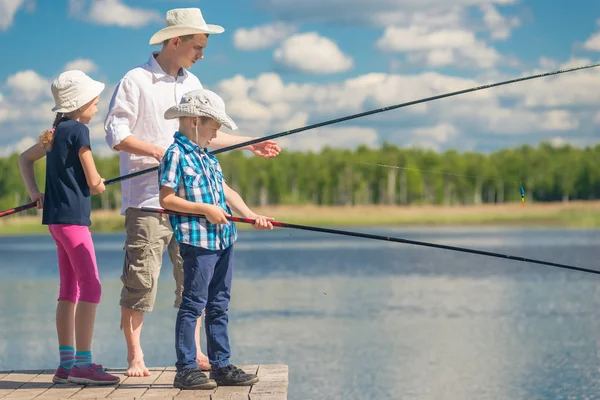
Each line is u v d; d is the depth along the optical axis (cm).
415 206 11756
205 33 555
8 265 3403
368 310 1614
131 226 545
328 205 12006
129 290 541
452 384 938
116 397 466
